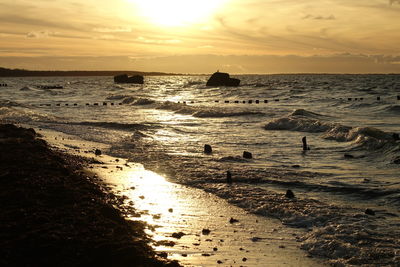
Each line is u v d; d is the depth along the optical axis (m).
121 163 18.00
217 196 13.29
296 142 24.61
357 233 9.67
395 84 117.00
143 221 10.27
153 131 29.00
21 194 10.05
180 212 11.53
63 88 120.81
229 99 71.50
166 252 8.68
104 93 92.38
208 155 20.28
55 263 7.12
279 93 79.81
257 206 12.09
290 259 8.59
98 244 7.86
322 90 87.31
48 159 13.88
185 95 83.31
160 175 16.00
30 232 8.03
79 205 9.83
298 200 12.59
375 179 15.39
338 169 17.34
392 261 8.27
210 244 9.29
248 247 9.18
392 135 23.72
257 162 18.75
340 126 27.20
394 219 10.89
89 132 27.84
